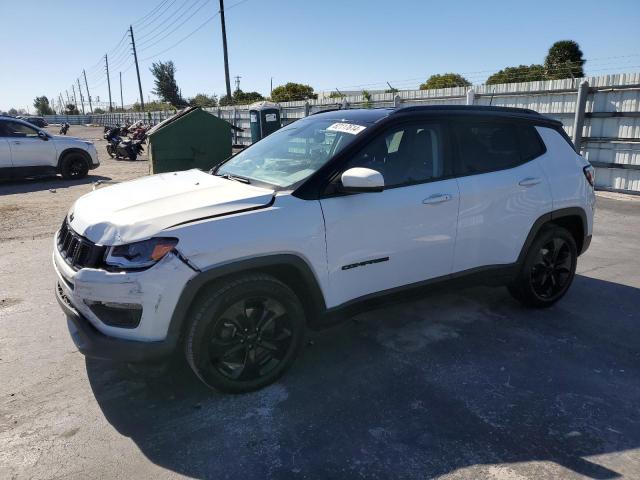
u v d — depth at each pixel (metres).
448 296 4.82
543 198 4.20
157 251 2.73
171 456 2.64
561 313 4.43
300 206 3.14
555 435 2.79
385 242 3.45
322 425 2.88
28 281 5.31
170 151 10.81
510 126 4.18
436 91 12.86
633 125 9.39
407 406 3.05
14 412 3.02
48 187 12.16
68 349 3.81
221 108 23.28
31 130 12.63
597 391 3.21
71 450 2.69
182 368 3.47
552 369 3.49
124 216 2.93
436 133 3.78
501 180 3.96
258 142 4.46
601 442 2.73
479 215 3.86
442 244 3.72
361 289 3.44
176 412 3.01
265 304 3.12
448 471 2.52
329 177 3.28
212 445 2.72
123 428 2.87
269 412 3.00
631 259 5.95
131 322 2.80
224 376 3.07
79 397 3.17
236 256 2.91
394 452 2.66
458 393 3.19
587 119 10.09
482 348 3.78
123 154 19.19
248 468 2.55
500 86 11.48
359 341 3.89
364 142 3.44
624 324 4.21
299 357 3.65
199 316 2.90
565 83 10.26
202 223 2.86
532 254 4.25
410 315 4.38
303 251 3.12
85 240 2.95
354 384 3.29
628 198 9.45
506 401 3.11
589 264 5.77
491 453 2.64
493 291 4.96
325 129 3.84
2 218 8.42
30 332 4.10
